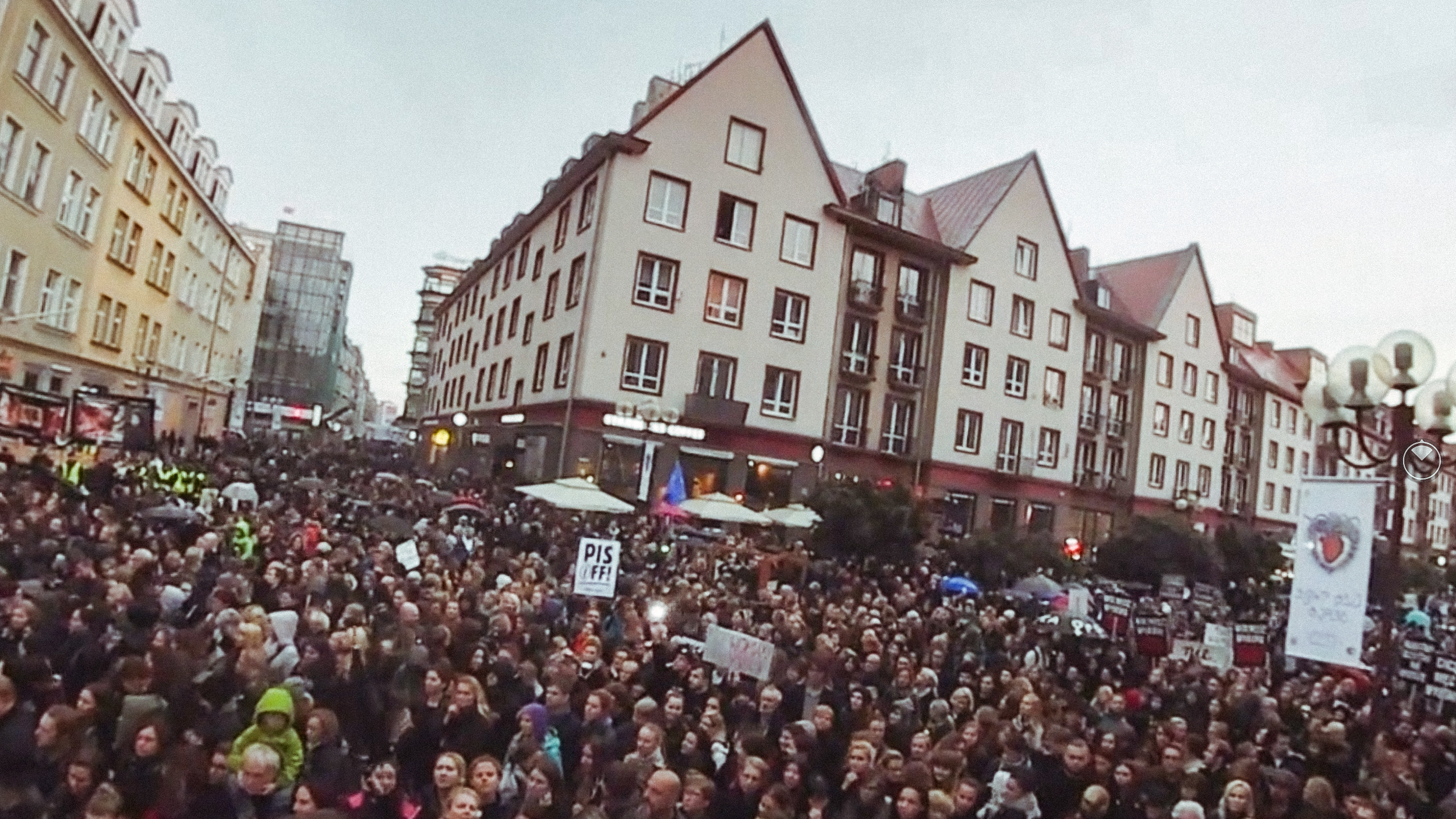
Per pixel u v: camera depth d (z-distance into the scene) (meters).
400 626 8.51
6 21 23.92
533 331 36.69
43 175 27.38
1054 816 7.28
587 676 8.53
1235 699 10.65
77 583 8.95
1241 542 31.02
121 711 6.25
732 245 32.50
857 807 6.81
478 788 5.79
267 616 8.57
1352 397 8.89
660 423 28.77
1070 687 12.19
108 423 17.00
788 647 11.18
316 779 5.66
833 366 34.75
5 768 5.21
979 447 39.38
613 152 30.55
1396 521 8.56
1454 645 18.95
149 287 39.16
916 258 37.75
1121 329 46.53
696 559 17.86
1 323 26.06
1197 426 51.53
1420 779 8.71
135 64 35.19
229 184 51.22
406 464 46.12
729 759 7.10
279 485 22.36
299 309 89.25
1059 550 24.62
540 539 18.00
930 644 12.39
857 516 21.97
